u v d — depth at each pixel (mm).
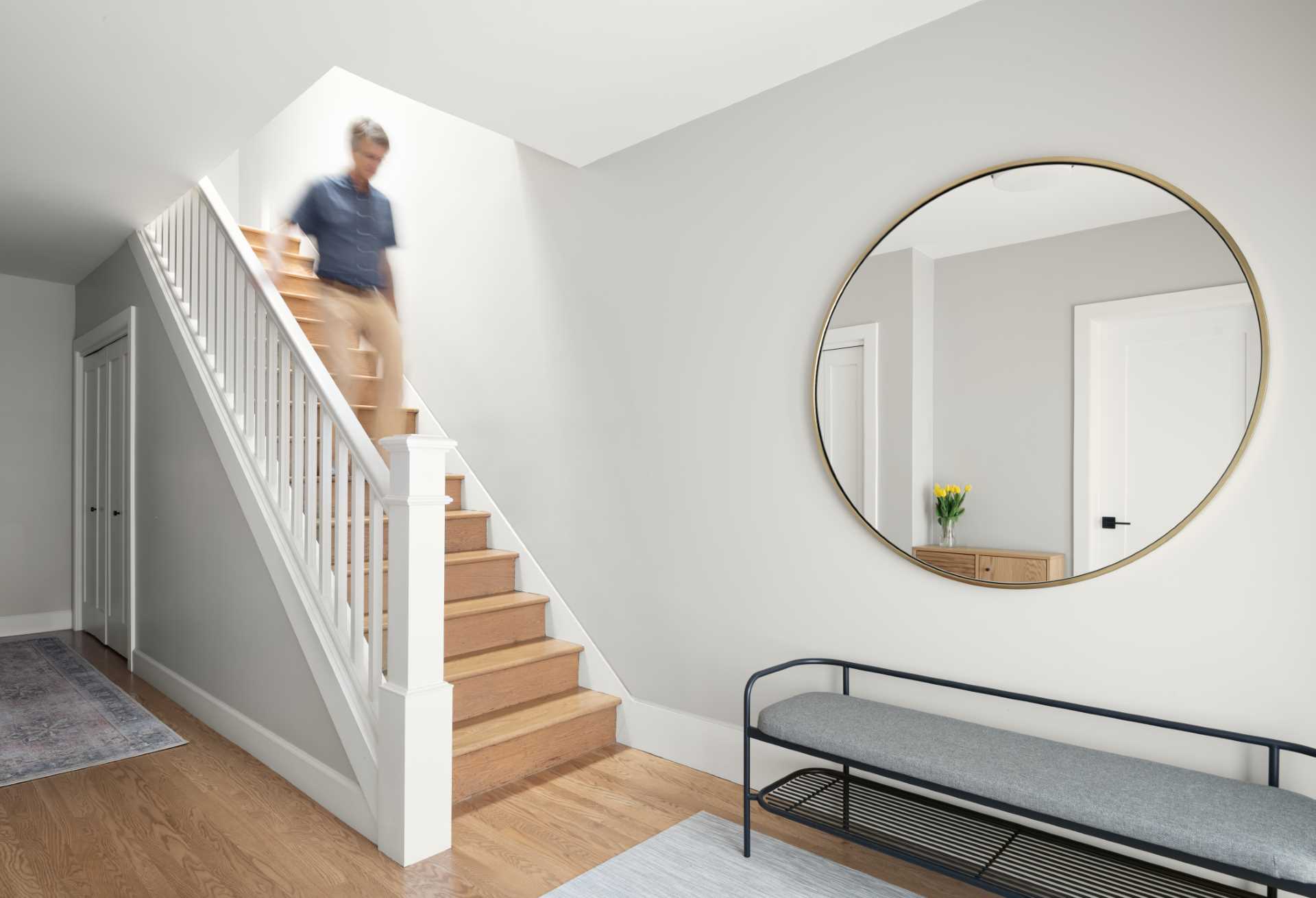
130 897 2082
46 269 5066
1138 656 1978
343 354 4531
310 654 2717
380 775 2330
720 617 2875
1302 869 1410
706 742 2896
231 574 3279
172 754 3100
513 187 3760
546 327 3576
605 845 2352
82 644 4973
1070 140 2076
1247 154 1823
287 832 2441
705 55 2416
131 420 4312
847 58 2496
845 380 2479
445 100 2691
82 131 2877
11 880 2160
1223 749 1859
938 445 2283
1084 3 2053
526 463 3666
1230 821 1548
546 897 2070
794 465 2646
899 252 2359
